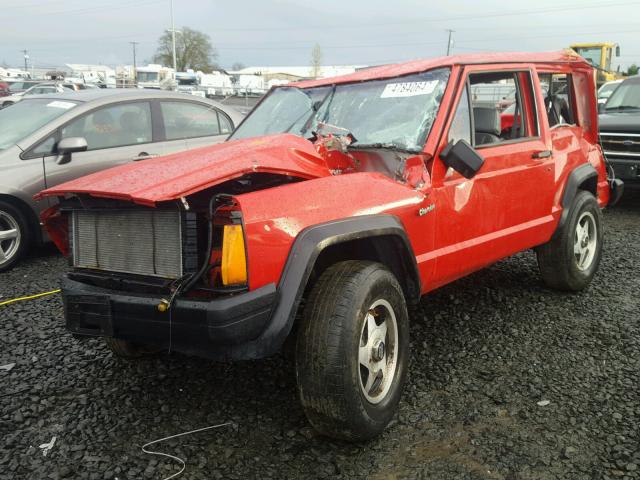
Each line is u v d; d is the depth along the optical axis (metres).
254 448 2.90
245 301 2.57
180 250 2.72
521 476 2.66
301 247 2.72
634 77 9.95
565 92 5.11
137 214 2.85
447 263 3.63
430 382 3.53
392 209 3.17
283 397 3.39
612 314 4.57
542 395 3.36
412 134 3.58
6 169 5.95
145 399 3.38
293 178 3.22
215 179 2.75
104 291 2.88
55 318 4.66
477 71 3.90
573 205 4.77
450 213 3.61
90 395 3.43
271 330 2.64
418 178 3.40
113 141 6.67
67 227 3.35
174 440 2.97
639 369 3.66
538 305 4.77
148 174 2.96
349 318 2.71
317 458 2.81
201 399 3.38
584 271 5.00
